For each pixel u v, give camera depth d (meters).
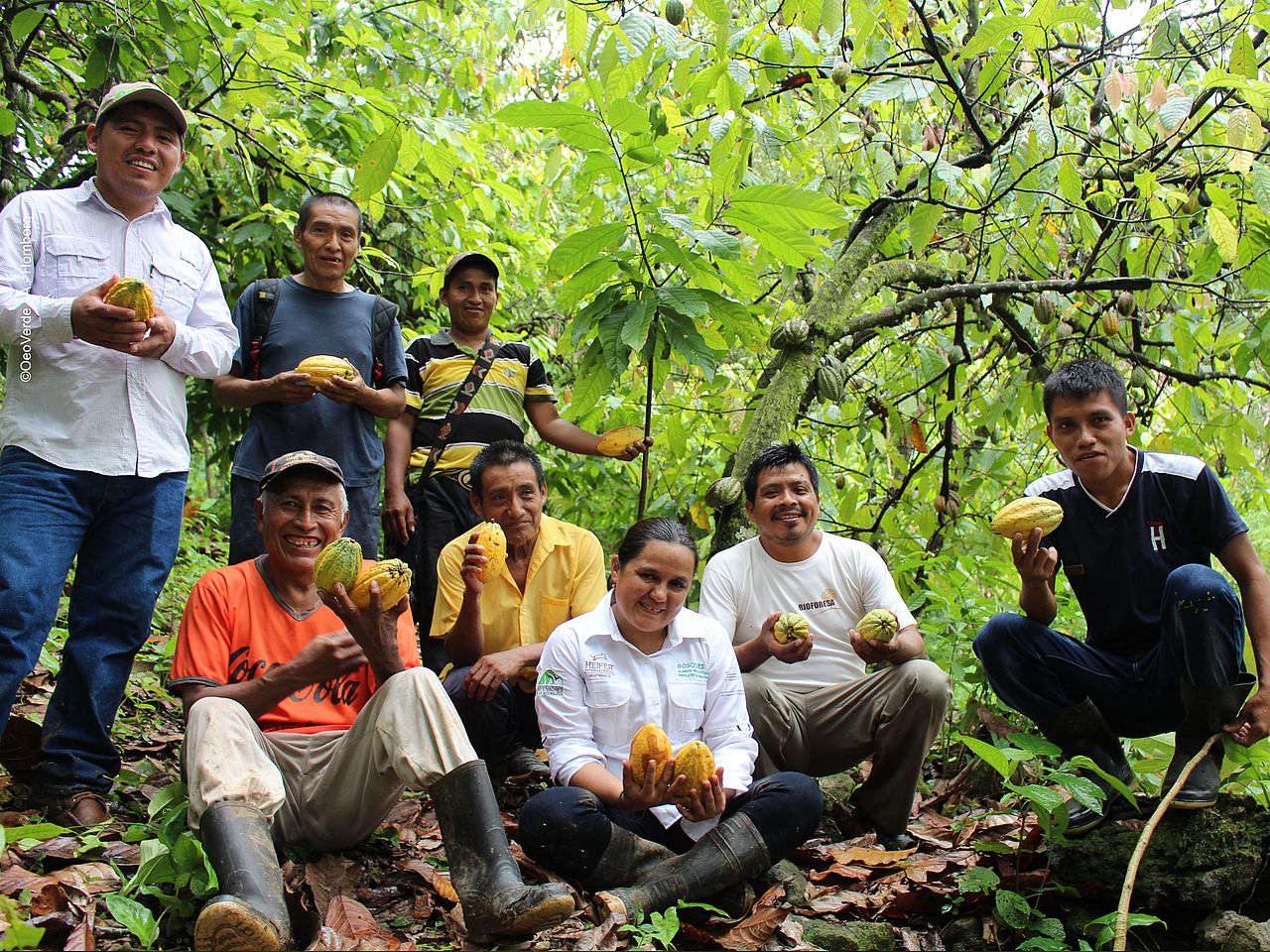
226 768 2.45
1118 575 3.10
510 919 2.34
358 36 5.84
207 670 2.79
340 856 2.90
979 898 2.88
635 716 3.01
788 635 3.37
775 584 3.65
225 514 8.59
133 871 2.69
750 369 6.28
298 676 2.68
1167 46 4.12
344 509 3.04
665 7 4.07
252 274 5.44
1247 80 3.63
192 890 2.39
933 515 5.27
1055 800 2.71
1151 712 3.09
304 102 5.59
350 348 3.78
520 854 3.01
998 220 4.95
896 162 5.11
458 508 4.25
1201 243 4.90
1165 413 6.10
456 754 2.52
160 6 4.15
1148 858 2.81
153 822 2.76
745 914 2.81
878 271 5.16
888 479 5.79
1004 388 5.38
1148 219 4.87
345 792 2.76
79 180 4.79
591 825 2.74
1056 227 5.33
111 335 2.90
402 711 2.58
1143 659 3.07
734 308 3.97
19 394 3.00
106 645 3.06
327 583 2.56
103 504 3.06
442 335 4.44
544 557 3.74
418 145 4.44
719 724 3.09
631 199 3.73
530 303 8.13
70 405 3.00
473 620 3.46
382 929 2.53
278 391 3.54
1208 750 2.83
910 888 2.91
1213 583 2.79
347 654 2.70
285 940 2.20
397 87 6.37
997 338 5.59
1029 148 4.25
